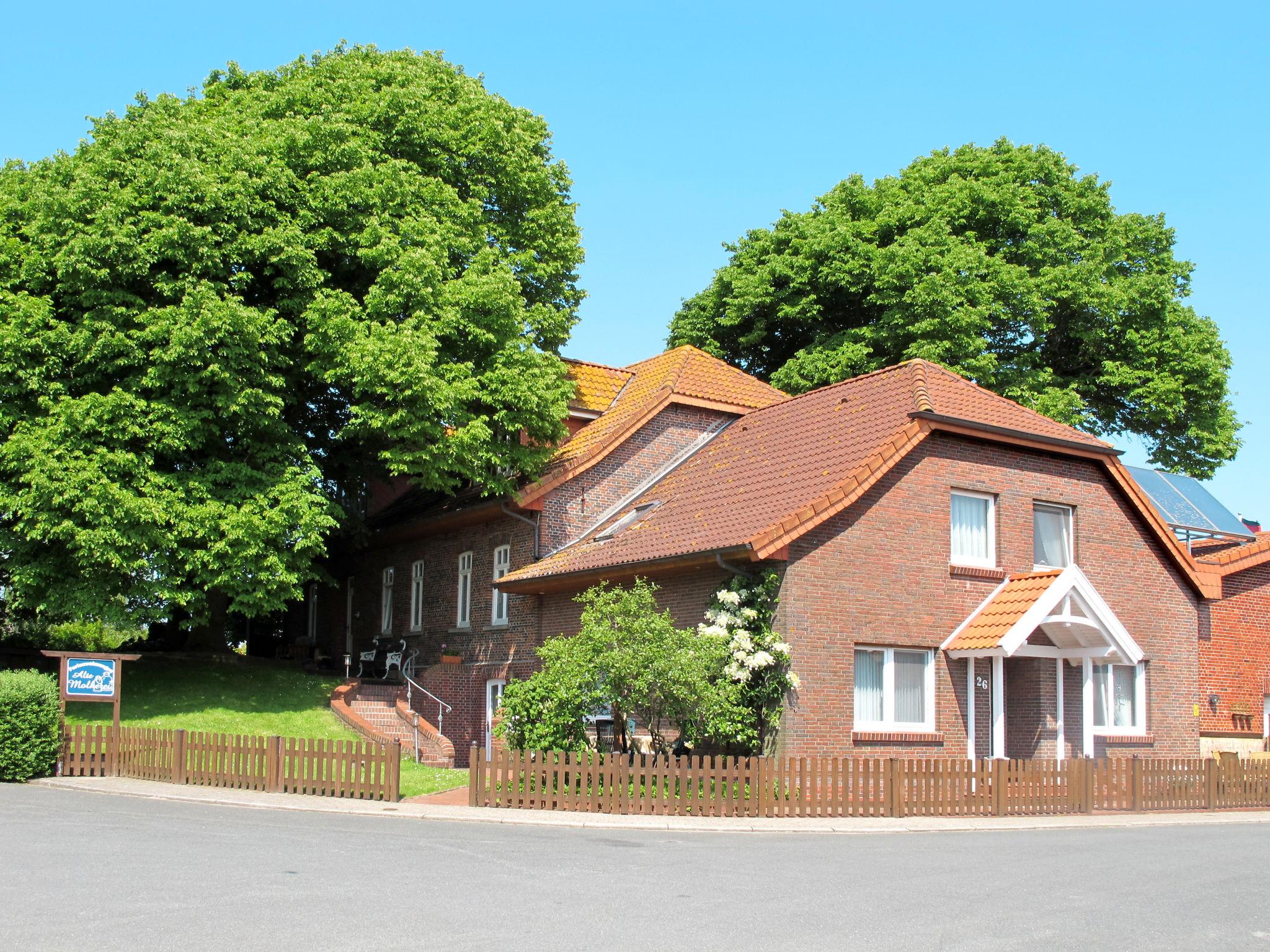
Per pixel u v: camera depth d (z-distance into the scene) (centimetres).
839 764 1752
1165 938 924
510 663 2619
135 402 2245
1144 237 4106
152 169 2292
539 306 2673
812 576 1992
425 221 2512
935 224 3694
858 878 1168
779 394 3027
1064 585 2080
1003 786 1841
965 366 3506
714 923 936
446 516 2834
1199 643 2633
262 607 2430
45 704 1970
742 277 4050
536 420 2569
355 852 1252
